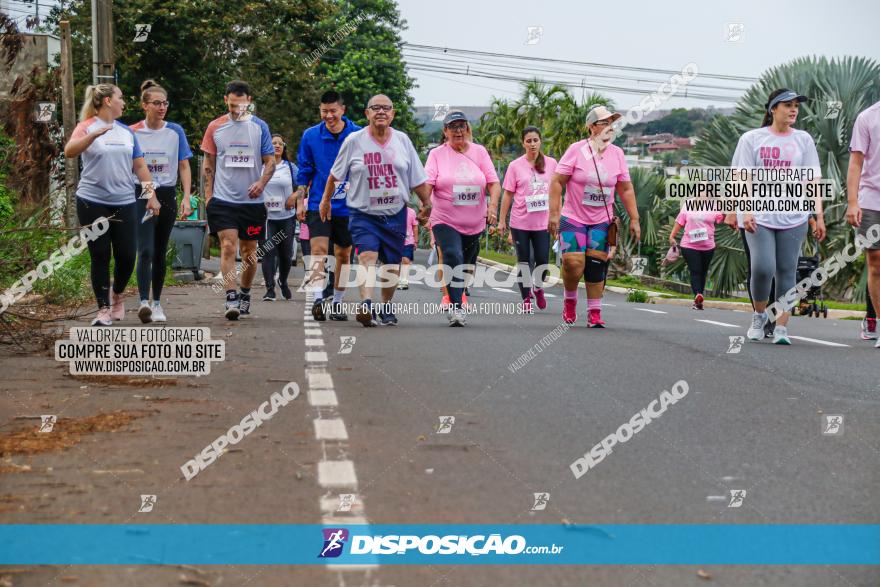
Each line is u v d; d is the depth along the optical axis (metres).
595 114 11.41
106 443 4.95
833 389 7.12
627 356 8.72
